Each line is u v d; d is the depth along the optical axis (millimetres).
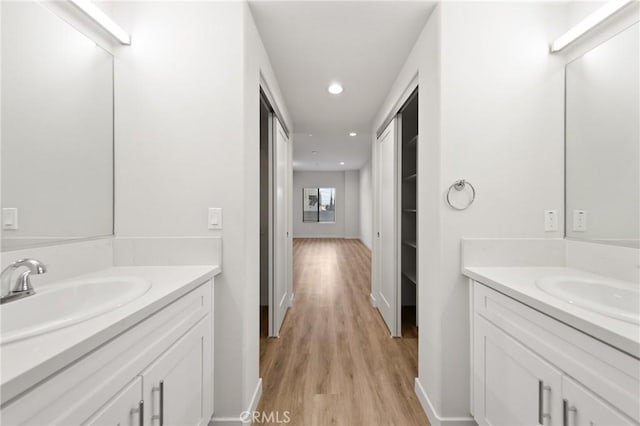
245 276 1448
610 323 770
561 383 891
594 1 1342
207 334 1328
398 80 2227
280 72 2201
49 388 588
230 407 1425
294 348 2324
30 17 1076
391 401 1679
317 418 1543
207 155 1429
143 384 878
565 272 1350
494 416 1240
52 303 1005
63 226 1189
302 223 10312
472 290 1411
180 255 1418
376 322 2861
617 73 1234
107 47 1395
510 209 1455
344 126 3557
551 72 1460
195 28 1431
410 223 3285
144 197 1433
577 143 1400
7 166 995
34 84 1085
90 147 1314
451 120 1438
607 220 1265
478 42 1442
